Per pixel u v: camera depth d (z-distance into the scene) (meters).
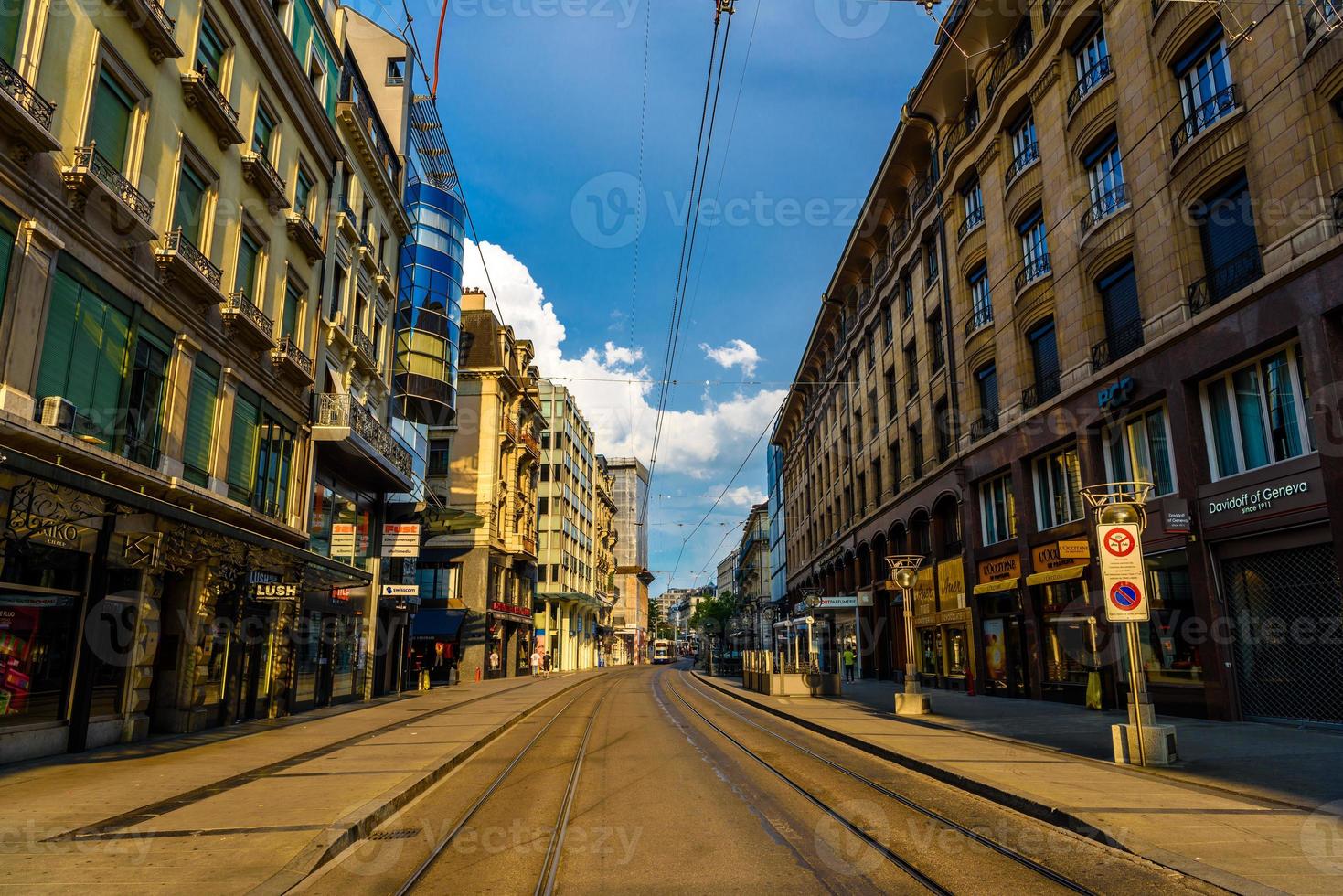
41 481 9.63
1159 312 15.09
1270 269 12.54
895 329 30.73
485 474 42.03
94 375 11.51
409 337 31.91
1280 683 12.63
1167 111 15.05
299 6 19.55
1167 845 5.78
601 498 79.12
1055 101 19.06
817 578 47.25
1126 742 9.51
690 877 5.41
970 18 21.77
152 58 12.86
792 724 16.16
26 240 10.02
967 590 23.09
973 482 23.19
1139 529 9.88
